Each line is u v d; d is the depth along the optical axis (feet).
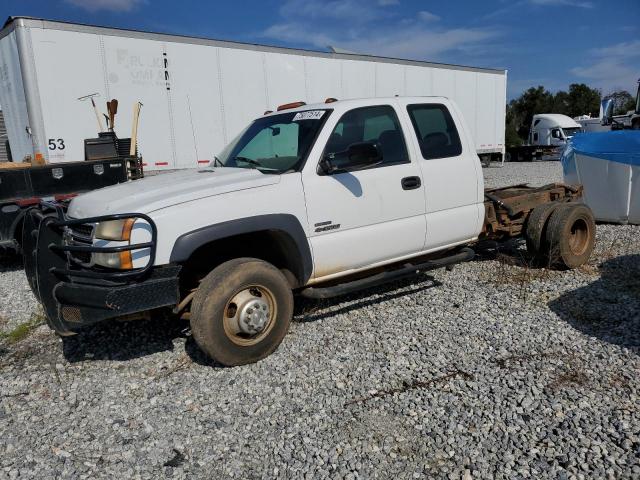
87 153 27.43
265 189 13.23
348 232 14.76
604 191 28.86
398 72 50.57
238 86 39.04
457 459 9.39
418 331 15.07
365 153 13.79
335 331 15.24
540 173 70.79
